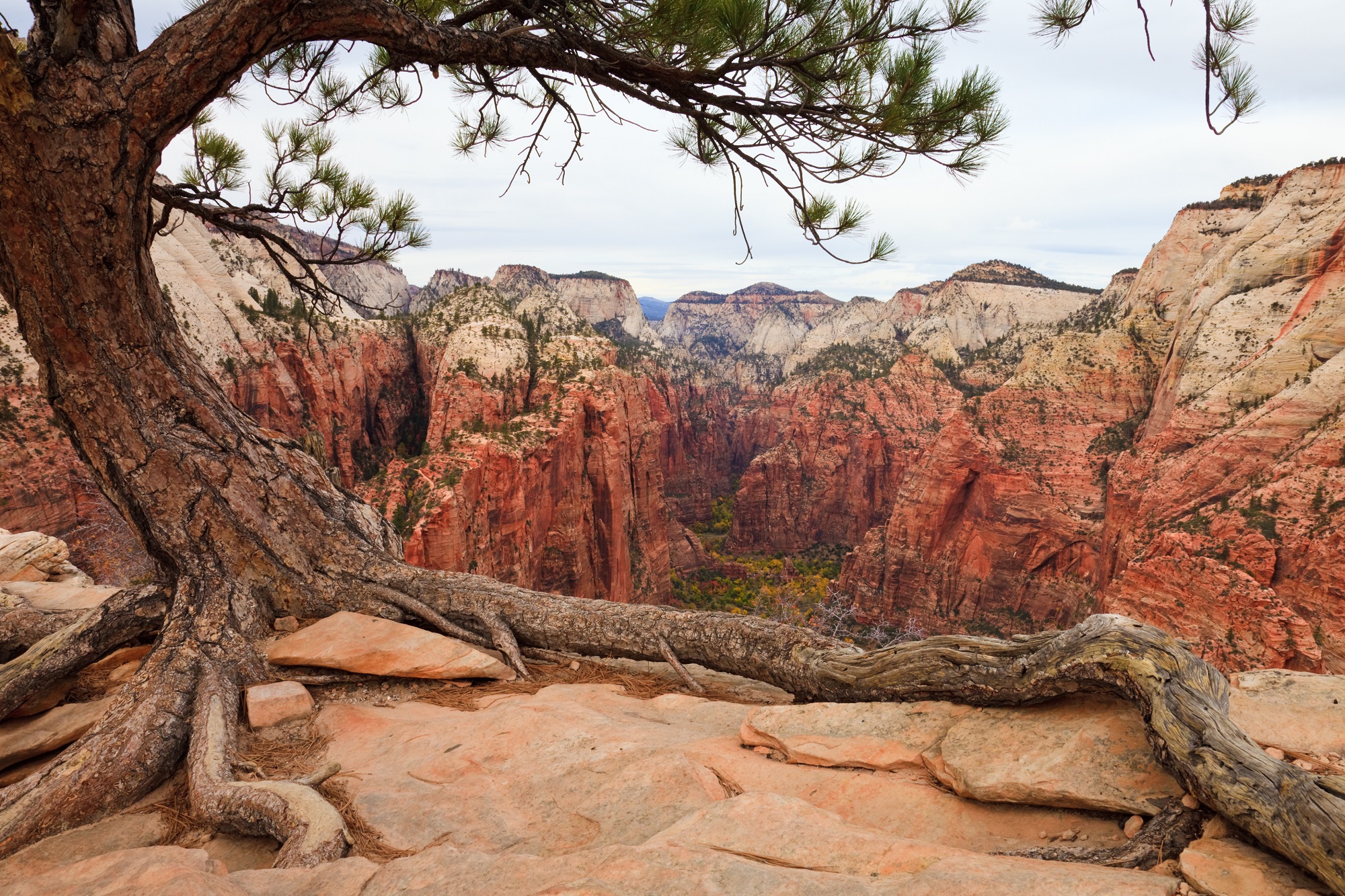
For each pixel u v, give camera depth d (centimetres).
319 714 729
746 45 638
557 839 470
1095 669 450
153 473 774
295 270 9106
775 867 350
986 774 447
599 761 558
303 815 501
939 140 675
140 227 686
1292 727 504
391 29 641
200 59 605
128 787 596
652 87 745
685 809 477
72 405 731
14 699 717
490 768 577
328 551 880
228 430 828
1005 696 507
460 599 884
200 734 638
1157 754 404
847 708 573
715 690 804
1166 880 323
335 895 379
